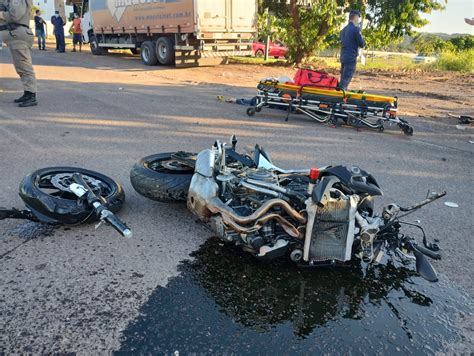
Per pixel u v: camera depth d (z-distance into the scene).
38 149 6.43
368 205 3.76
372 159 6.80
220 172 3.89
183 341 2.84
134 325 2.95
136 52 23.56
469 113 10.84
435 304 3.40
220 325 3.02
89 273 3.49
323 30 20.39
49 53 22.67
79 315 3.01
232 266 3.73
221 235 3.80
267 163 4.21
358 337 3.00
